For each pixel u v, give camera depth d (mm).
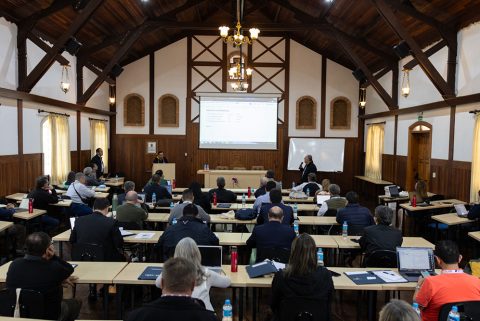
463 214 6281
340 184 13430
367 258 3900
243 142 13148
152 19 10141
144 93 13258
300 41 13227
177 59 13242
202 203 6098
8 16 7457
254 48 13250
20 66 7887
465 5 7133
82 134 11062
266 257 3701
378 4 7762
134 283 3160
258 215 5090
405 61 10141
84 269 3426
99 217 4000
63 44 7801
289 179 13266
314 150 13195
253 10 11070
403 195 8336
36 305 2580
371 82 10602
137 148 13328
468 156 7438
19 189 7910
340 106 13367
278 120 13305
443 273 2549
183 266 1818
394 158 10930
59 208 7473
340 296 4633
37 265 2709
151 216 5734
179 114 13266
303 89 13289
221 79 13242
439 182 8516
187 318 1717
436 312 2465
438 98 8539
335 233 5449
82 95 10500
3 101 7367
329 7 9547
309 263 2619
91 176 9219
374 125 12188
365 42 10672
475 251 5930
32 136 8453
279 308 2717
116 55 10320
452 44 7855
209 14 12820
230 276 3297
